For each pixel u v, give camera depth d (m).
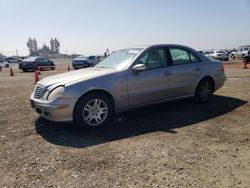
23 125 5.74
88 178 3.43
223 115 6.13
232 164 3.73
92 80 5.27
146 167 3.67
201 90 7.09
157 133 5.03
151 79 5.96
